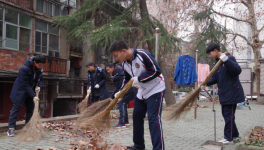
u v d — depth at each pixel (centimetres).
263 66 1523
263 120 695
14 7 1113
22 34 1162
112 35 1031
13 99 439
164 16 1616
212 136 450
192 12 1530
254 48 1764
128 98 526
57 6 1369
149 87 300
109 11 1218
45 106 1330
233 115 387
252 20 1759
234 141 398
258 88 1744
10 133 427
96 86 577
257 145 343
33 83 463
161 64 1214
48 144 373
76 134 438
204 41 1459
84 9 1182
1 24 1060
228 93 376
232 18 1747
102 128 321
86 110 359
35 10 1217
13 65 1113
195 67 741
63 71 1384
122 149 323
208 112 865
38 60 443
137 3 1182
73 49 1479
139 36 1188
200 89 350
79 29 1116
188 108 352
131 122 612
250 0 1739
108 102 377
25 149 344
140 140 330
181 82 739
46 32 1290
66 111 1528
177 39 1237
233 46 2144
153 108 298
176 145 378
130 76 337
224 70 382
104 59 1556
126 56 290
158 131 290
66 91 1440
